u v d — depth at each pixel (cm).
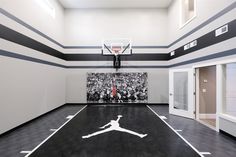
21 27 486
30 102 535
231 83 430
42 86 618
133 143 362
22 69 491
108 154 311
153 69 882
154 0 793
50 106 686
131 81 874
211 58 473
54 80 731
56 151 324
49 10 696
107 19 880
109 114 650
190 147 343
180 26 701
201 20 528
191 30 598
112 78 875
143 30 880
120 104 875
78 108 783
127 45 872
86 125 499
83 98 880
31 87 541
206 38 499
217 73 442
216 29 449
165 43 876
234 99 430
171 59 814
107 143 362
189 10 672
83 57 879
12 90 445
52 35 713
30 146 348
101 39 878
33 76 554
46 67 653
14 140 382
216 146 348
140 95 874
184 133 429
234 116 398
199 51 541
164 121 547
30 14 536
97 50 879
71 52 873
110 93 875
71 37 874
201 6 528
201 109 593
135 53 880
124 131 443
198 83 577
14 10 452
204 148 338
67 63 877
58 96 775
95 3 822
